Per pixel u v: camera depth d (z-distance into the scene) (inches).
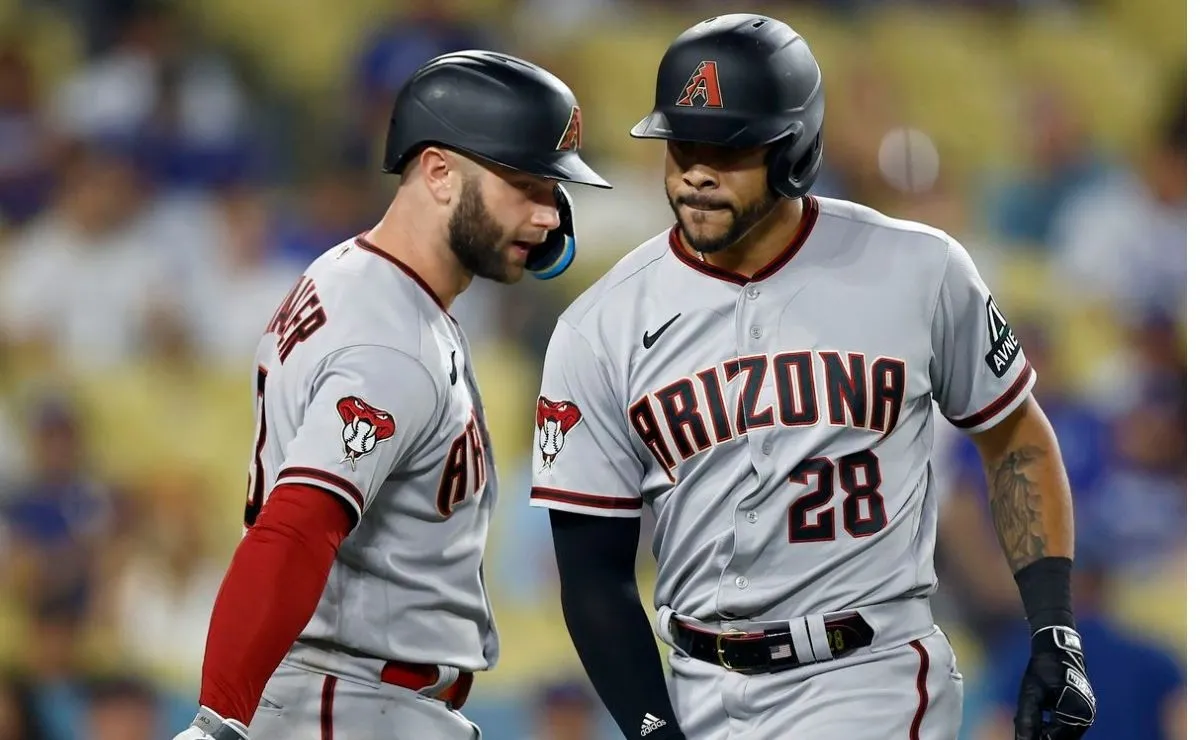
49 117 1203.9
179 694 940.0
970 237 1283.2
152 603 985.5
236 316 1119.6
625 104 1290.6
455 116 396.5
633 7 1346.0
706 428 388.8
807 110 379.2
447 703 425.7
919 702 386.9
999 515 422.0
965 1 1397.6
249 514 408.2
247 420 1085.1
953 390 409.7
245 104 1246.9
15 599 959.0
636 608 402.3
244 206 1185.4
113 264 1131.9
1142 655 874.8
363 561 397.7
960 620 962.1
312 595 362.0
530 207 403.9
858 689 385.4
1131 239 1272.1
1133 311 1242.6
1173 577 1063.0
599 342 400.2
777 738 387.5
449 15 1277.1
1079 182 1311.5
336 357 381.4
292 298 409.7
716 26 386.3
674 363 394.3
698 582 397.7
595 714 886.4
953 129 1332.4
